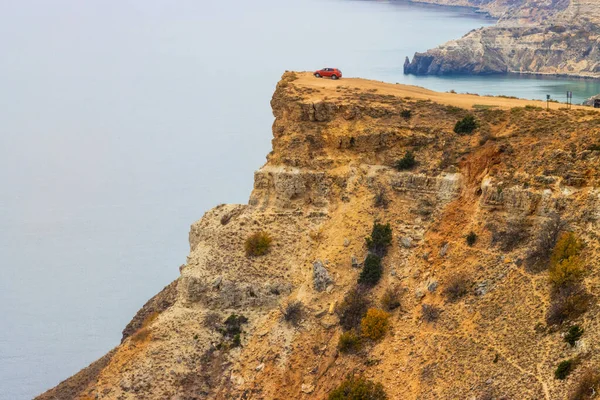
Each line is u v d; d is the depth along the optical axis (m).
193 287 97.94
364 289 88.81
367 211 95.38
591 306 68.00
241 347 91.69
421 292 84.88
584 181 78.69
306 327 88.88
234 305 95.75
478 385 69.94
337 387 80.56
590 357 63.69
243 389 87.00
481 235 84.31
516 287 76.44
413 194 93.69
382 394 76.88
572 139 83.56
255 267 96.31
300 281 93.81
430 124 97.19
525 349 69.69
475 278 81.25
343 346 83.94
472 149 91.88
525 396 65.12
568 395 62.12
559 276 72.19
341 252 93.19
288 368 86.31
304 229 98.25
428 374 75.44
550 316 70.38
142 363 92.94
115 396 90.94
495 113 95.31
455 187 90.44
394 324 83.94
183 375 91.06
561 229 77.00
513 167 85.25
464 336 76.25
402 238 91.19
